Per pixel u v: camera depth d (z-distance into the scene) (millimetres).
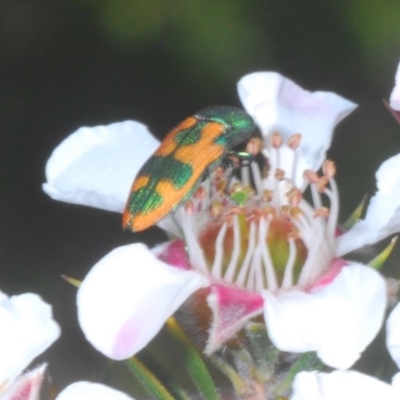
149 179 235
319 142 244
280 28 305
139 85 325
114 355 230
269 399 234
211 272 237
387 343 227
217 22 295
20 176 317
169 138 237
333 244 239
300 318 232
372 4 298
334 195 239
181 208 238
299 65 312
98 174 242
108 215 299
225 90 310
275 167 242
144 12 295
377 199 238
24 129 324
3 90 326
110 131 243
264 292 234
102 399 227
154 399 236
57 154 242
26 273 295
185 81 317
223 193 240
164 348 240
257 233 238
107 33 296
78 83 329
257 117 245
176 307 233
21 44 327
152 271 234
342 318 231
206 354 234
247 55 297
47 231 301
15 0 325
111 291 233
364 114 308
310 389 225
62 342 262
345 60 312
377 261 235
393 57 300
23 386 231
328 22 308
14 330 231
